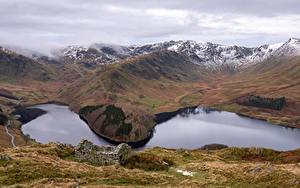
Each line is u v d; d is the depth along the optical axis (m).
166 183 51.16
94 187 43.81
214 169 62.19
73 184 43.66
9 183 45.16
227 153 90.75
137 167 62.84
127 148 66.19
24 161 53.97
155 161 65.12
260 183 52.59
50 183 43.91
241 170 60.28
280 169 57.44
